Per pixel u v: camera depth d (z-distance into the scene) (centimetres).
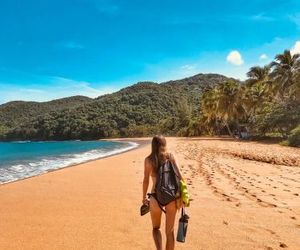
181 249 586
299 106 5038
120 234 673
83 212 852
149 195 513
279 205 894
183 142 5162
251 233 667
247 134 6203
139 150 3731
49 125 15475
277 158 2134
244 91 6638
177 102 15550
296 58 5312
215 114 7881
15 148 6675
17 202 979
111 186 1245
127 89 19025
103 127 13875
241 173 1505
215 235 656
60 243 626
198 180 1304
